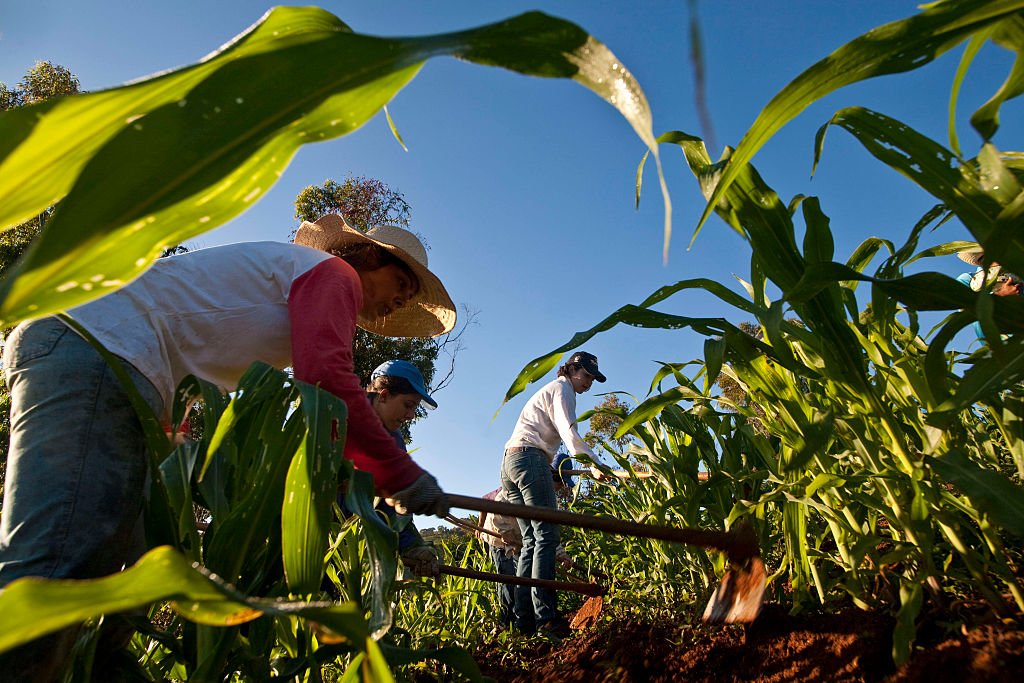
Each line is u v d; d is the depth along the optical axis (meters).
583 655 2.60
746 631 2.02
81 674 1.28
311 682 1.33
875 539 1.61
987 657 1.30
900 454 1.49
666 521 2.81
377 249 2.30
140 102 0.46
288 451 1.25
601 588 3.18
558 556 4.20
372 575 1.13
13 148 0.42
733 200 1.44
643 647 2.29
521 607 3.89
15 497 1.42
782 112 0.79
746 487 2.43
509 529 4.36
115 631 1.53
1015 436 1.44
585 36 0.47
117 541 1.51
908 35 0.75
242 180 0.50
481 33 0.48
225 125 0.46
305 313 1.69
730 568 1.66
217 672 1.24
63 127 0.43
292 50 0.45
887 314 1.58
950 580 1.66
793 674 1.72
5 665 1.25
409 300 2.49
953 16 0.73
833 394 1.60
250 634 1.39
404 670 2.55
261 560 1.37
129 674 1.57
